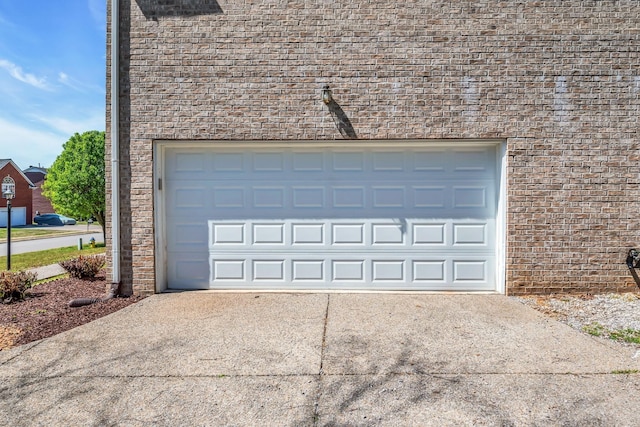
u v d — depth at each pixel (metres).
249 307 5.11
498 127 5.57
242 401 2.79
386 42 5.61
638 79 5.55
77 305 5.23
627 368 3.26
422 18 5.59
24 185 39.25
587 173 5.57
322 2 5.64
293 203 5.91
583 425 2.48
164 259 5.93
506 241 5.64
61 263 7.29
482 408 2.68
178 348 3.76
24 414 2.64
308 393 2.89
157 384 3.05
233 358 3.53
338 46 5.62
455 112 5.59
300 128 5.64
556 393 2.87
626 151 5.56
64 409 2.71
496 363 3.38
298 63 5.64
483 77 5.57
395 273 5.90
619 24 5.56
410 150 5.84
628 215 5.59
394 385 3.01
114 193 5.66
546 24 5.56
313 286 5.95
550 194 5.59
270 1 5.65
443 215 5.85
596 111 5.56
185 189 5.94
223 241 5.96
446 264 5.88
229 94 5.65
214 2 5.66
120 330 4.27
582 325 4.35
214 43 5.66
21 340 3.98
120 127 5.69
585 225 5.60
